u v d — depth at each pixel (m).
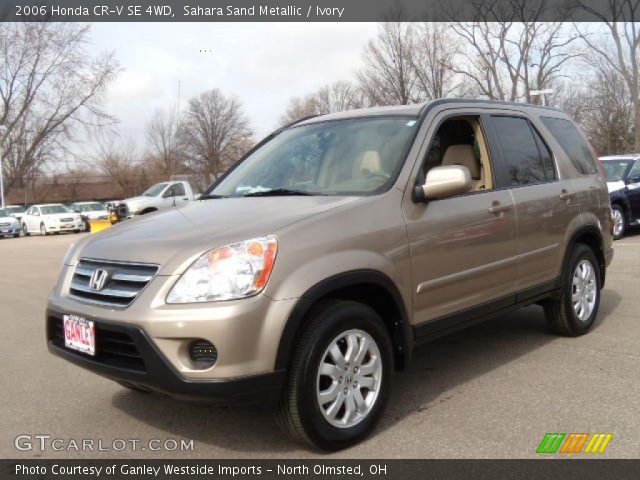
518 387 4.19
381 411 3.50
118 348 3.18
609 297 6.94
